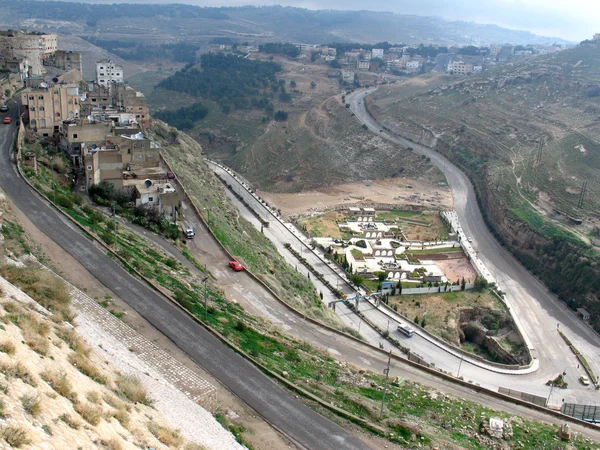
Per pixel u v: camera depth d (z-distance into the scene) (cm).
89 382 3198
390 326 11181
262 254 11244
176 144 16338
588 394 10044
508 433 5662
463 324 12775
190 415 3997
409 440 4884
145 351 5025
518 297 14075
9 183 7744
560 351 11750
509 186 19288
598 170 19400
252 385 5084
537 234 16162
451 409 5975
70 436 2373
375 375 6556
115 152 9431
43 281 4606
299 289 10531
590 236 15512
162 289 6316
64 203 7688
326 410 4991
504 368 10575
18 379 2512
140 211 9119
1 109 11069
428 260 15362
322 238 15938
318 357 6538
